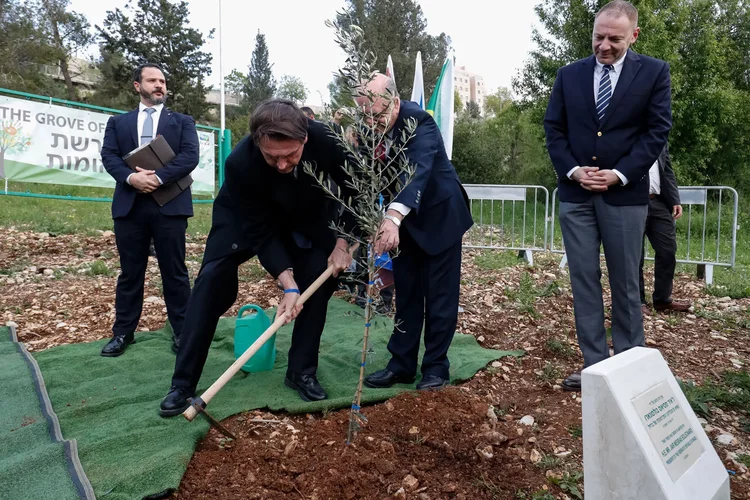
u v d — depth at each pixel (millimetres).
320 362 3758
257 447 2547
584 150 3186
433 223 3105
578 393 3236
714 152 21062
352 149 2455
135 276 3965
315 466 2367
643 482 1656
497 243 9812
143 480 2248
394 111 2887
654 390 1857
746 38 22531
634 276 3162
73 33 37719
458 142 25375
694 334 4578
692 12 17578
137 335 4336
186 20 40469
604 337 3283
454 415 2809
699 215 13945
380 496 2221
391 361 3391
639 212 3094
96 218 10094
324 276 2912
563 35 19141
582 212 3229
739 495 2258
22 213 9781
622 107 3066
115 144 4043
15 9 33562
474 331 4512
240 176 2695
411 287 3268
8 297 5352
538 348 4109
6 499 2109
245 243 2920
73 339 4340
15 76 32781
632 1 16297
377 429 2654
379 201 2779
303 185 2785
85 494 2125
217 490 2250
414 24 36438
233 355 3889
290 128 2338
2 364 3605
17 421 2834
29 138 8133
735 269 8172
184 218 3959
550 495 2234
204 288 2922
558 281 6543
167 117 4098
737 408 3076
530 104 20766
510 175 28766
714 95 17266
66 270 6461
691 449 1863
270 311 5082
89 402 3100
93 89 40781
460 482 2320
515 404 3113
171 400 2873
